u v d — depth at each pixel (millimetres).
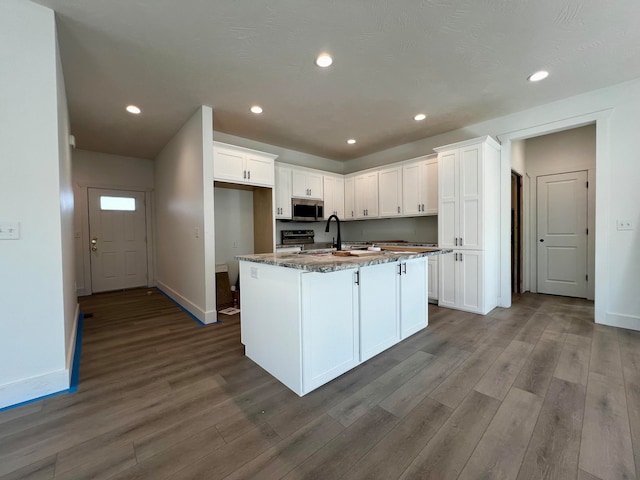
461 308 3629
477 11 1865
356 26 1998
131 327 3223
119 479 1216
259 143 4668
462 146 3568
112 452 1368
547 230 4590
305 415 1639
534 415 1598
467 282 3568
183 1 1753
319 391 1884
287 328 1922
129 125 3795
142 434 1492
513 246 4586
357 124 3875
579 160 4293
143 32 2027
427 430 1500
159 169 5168
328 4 1790
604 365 2148
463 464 1273
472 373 2078
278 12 1856
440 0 1768
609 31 2068
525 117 3475
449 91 2971
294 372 1872
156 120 3639
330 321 1992
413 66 2500
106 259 5191
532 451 1339
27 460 1316
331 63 2439
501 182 3732
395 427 1526
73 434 1492
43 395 1834
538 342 2613
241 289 2480
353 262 1866
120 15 1863
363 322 2242
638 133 2801
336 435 1474
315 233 5645
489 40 2164
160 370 2201
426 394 1829
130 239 5438
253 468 1269
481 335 2809
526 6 1827
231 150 3701
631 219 2875
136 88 2816
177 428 1538
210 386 1964
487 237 3490
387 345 2482
